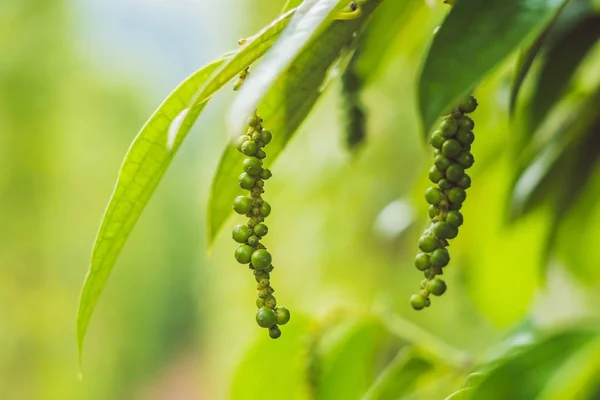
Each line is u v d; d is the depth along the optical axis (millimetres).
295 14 467
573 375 527
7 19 2955
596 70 738
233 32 1774
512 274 878
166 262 4820
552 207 736
